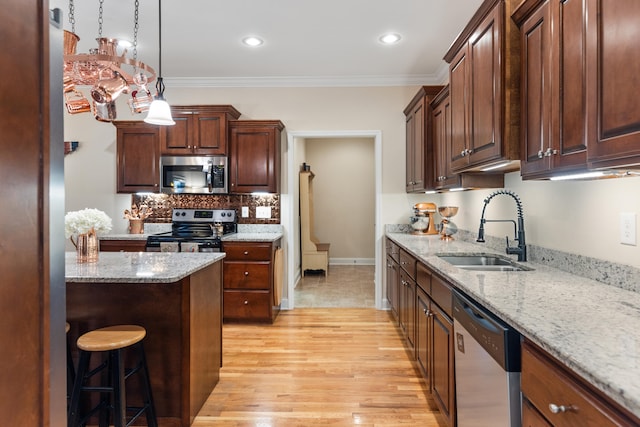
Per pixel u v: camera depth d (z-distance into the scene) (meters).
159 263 2.10
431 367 2.10
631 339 0.92
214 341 2.39
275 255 3.81
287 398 2.26
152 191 3.91
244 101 4.14
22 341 0.68
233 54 3.43
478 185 2.50
